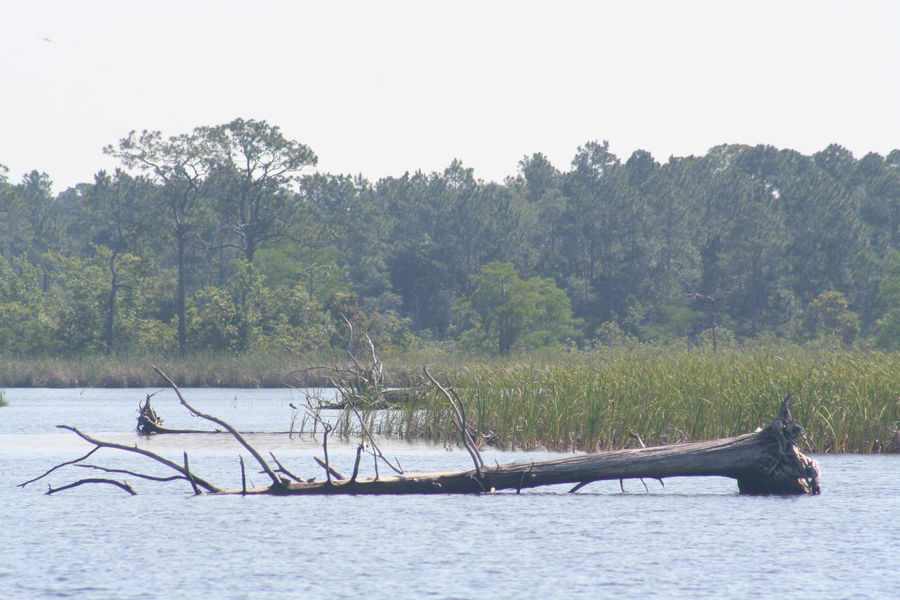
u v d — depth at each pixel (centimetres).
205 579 4631
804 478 6731
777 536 5494
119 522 5888
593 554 5100
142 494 6931
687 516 6056
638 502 6575
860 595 4397
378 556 5047
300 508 6284
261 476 7838
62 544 5319
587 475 6506
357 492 6719
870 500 6538
